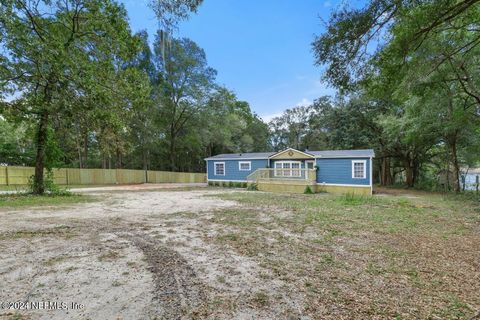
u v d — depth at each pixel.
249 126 39.16
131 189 17.70
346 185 15.45
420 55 5.62
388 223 6.24
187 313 2.38
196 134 28.20
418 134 14.77
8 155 22.92
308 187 15.16
